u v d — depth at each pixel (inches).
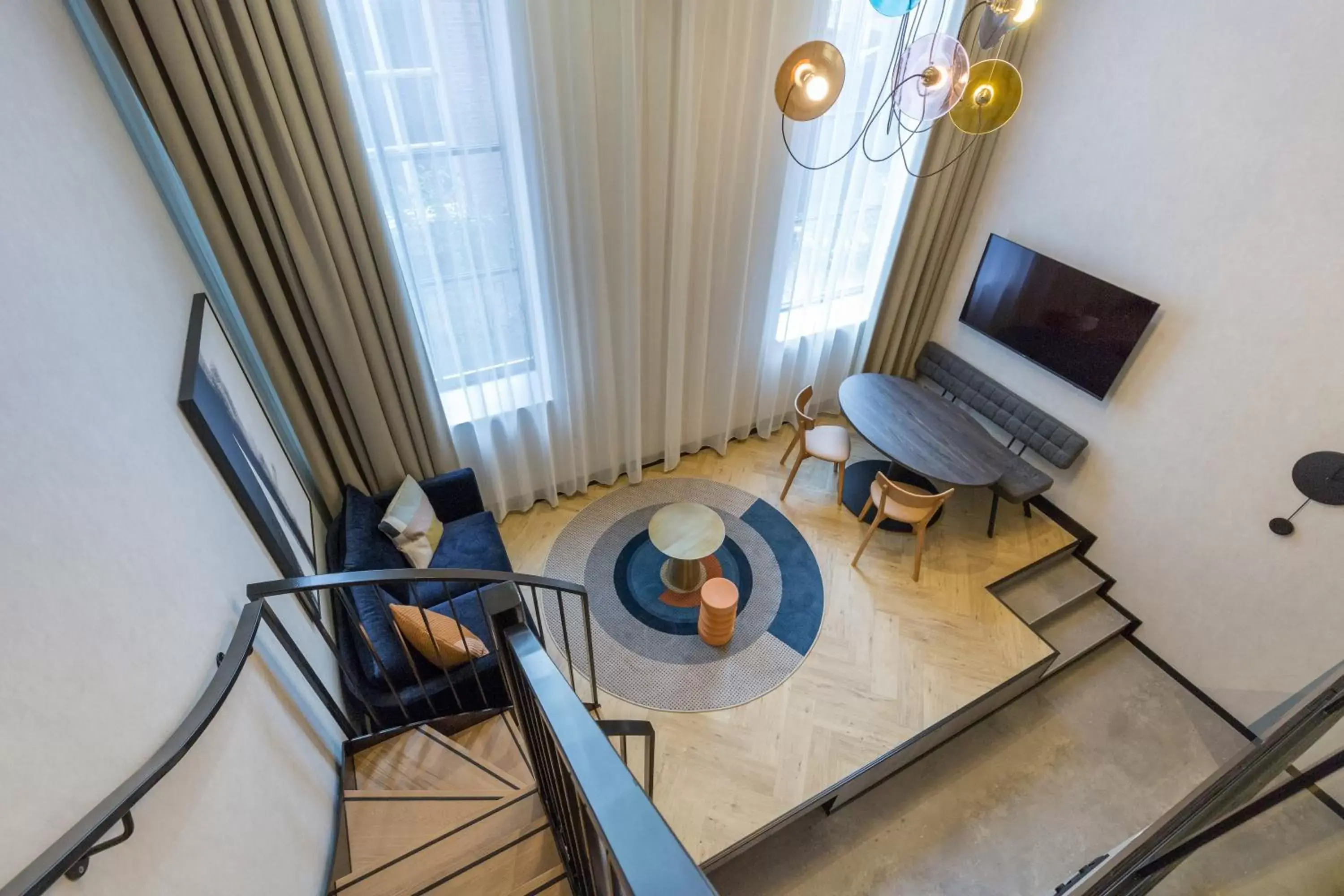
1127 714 148.1
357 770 87.6
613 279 142.6
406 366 127.3
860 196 159.2
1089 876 99.7
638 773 118.3
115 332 59.0
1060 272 153.1
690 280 153.3
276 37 87.1
